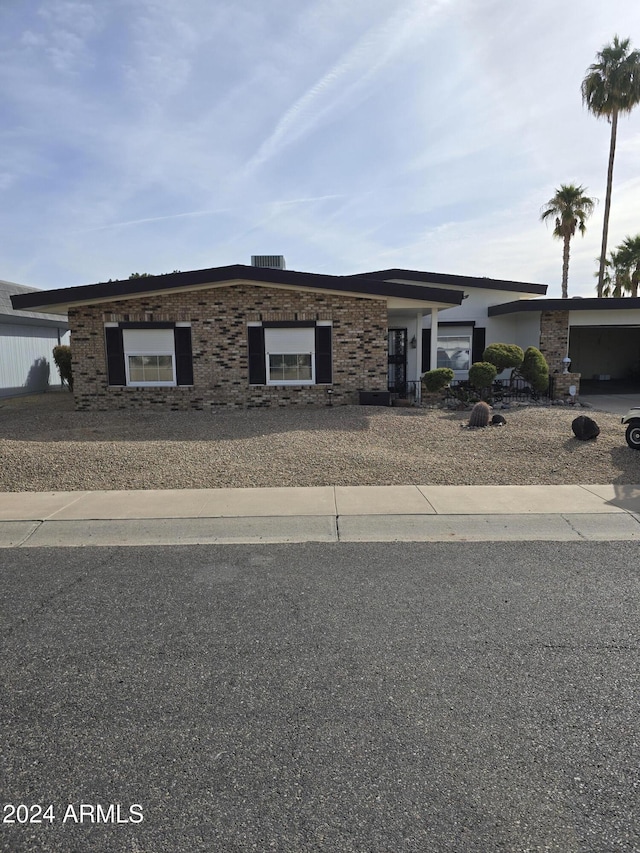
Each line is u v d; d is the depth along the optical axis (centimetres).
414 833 239
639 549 591
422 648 391
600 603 459
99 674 363
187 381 1590
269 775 274
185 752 291
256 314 1570
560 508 723
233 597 479
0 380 2184
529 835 238
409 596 477
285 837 239
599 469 910
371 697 336
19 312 2230
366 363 1592
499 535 639
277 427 1250
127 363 1591
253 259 1942
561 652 384
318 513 713
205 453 1016
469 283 2153
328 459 970
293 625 427
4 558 588
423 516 699
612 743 294
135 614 448
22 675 363
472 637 405
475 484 842
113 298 1534
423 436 1153
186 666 371
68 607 463
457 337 2197
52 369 2545
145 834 241
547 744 294
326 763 282
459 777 271
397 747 293
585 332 3080
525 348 2189
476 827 242
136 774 276
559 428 1235
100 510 738
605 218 3331
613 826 242
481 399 1670
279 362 1587
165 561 570
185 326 1576
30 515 722
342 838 237
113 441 1130
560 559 562
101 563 567
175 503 763
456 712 321
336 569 541
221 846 234
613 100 3131
